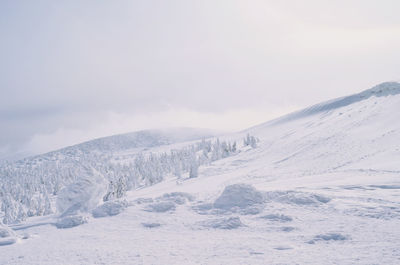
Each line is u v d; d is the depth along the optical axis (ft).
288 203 56.29
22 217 250.78
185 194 73.87
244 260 27.35
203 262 27.53
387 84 332.39
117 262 29.19
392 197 55.57
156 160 403.54
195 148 481.87
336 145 209.67
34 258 32.83
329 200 56.29
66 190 72.49
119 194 202.28
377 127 220.02
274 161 227.81
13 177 551.59
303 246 31.40
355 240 32.12
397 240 30.73
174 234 42.04
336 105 444.14
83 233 46.42
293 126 472.03
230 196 61.05
